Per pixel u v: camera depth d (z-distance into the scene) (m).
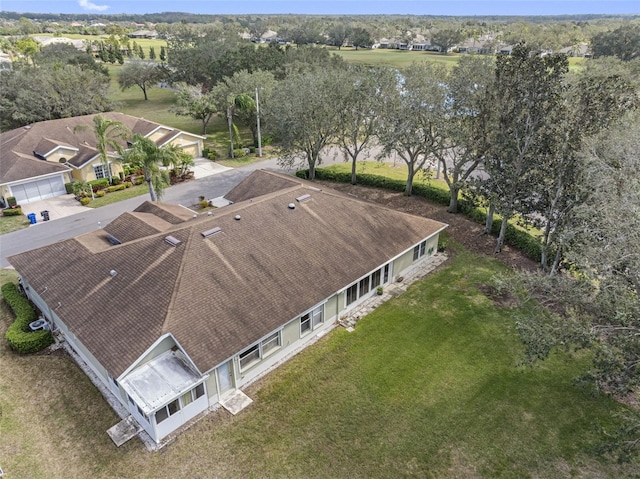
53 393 20.41
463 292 27.72
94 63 95.88
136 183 47.28
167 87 104.38
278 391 20.50
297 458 17.33
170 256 22.59
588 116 24.81
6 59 116.94
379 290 27.58
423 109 34.72
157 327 19.16
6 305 26.67
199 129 69.50
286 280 23.20
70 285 22.84
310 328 23.72
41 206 41.81
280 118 43.25
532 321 17.86
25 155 45.12
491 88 29.61
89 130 51.94
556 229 26.66
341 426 18.69
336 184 46.38
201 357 18.62
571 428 18.47
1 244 34.62
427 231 30.19
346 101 41.62
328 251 25.78
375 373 21.47
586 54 109.25
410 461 17.19
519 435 18.19
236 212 26.16
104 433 18.42
